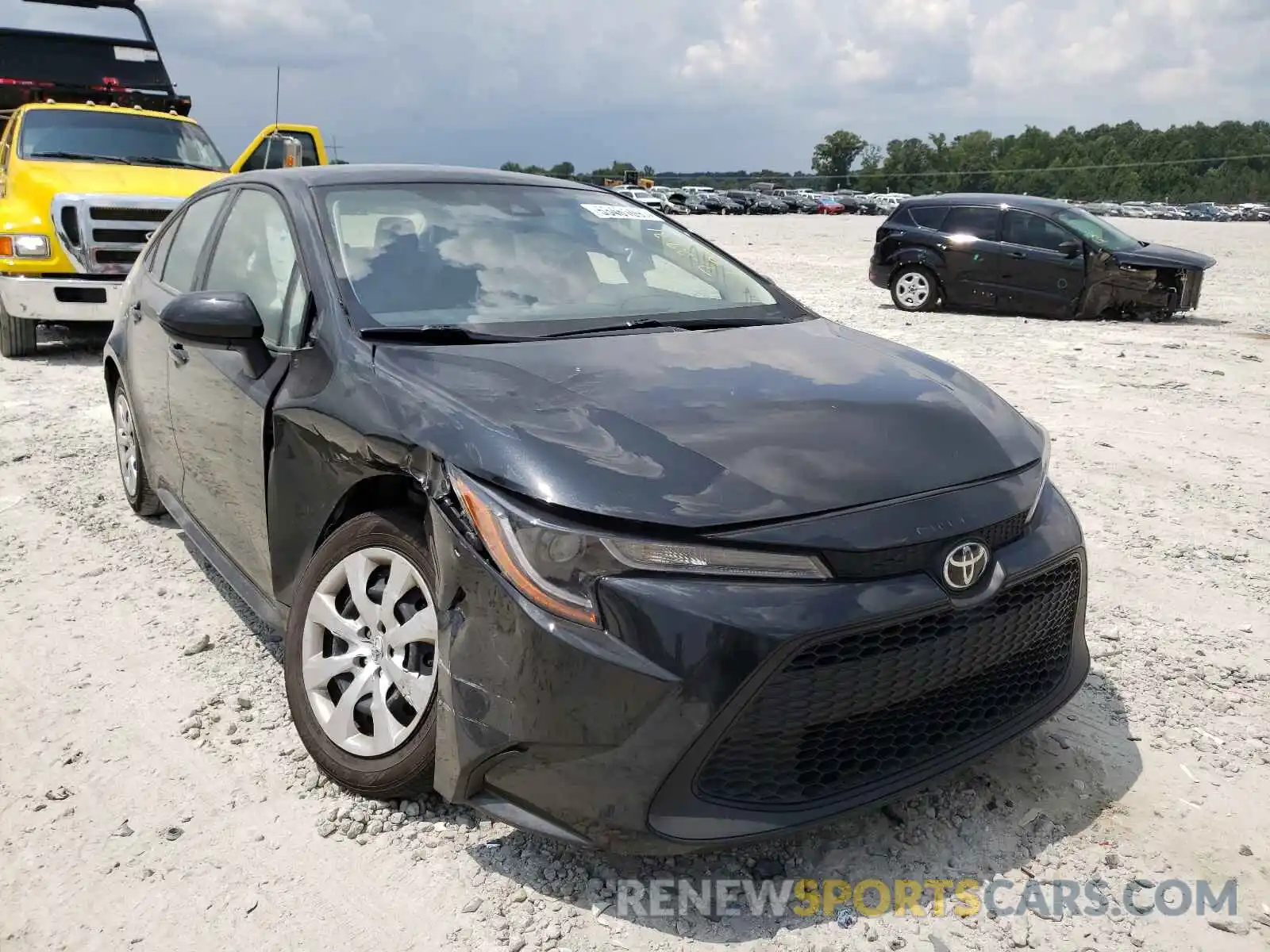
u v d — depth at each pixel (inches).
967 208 542.0
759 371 114.3
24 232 332.8
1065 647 109.7
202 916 93.4
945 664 94.2
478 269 131.7
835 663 88.4
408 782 103.3
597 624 86.0
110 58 439.2
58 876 98.6
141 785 112.7
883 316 533.3
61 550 181.0
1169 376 350.6
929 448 100.9
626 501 87.3
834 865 100.9
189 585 166.7
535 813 91.3
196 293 125.6
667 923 92.9
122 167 369.4
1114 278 503.5
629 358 115.3
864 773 93.1
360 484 107.2
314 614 112.0
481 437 94.4
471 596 91.4
